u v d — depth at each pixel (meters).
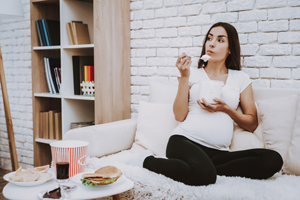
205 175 1.49
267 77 2.16
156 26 2.59
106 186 1.38
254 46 2.20
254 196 1.33
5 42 3.44
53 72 2.88
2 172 3.26
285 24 2.08
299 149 1.64
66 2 2.69
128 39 2.69
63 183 1.35
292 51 2.07
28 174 1.43
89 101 2.92
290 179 1.53
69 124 2.76
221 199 1.37
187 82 1.84
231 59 2.00
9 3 2.51
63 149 1.57
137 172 1.60
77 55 2.80
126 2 2.65
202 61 2.04
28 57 3.27
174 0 2.49
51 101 3.03
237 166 1.61
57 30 2.90
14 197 1.27
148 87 2.65
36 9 2.88
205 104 1.72
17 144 3.42
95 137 1.99
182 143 1.68
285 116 1.75
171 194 1.47
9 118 2.64
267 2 2.13
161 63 2.58
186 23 2.45
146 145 2.11
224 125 1.77
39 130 2.94
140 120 2.20
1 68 2.60
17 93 3.38
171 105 2.15
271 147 1.74
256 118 1.86
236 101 1.85
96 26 2.39
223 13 2.30
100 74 2.44
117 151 2.16
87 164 1.84
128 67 2.71
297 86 2.06
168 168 1.59
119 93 2.62
